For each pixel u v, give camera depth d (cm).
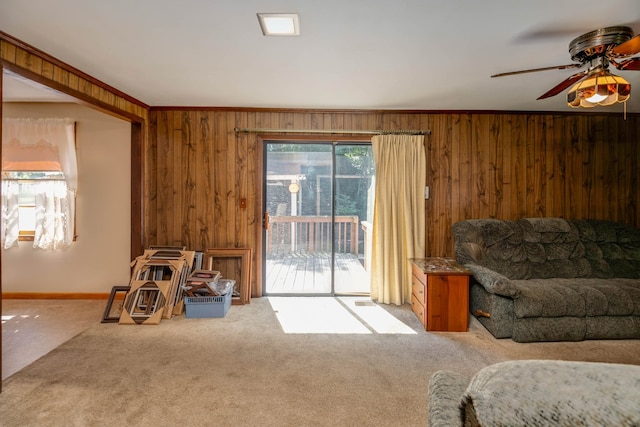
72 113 410
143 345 282
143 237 395
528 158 405
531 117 405
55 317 350
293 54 248
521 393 61
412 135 396
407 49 238
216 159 404
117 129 410
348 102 373
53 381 225
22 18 198
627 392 54
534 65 267
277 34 216
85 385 221
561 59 255
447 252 406
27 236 411
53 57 254
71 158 405
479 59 255
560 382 60
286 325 326
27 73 236
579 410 55
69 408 196
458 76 291
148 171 402
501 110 401
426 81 304
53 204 407
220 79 302
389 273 393
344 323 332
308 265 423
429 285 313
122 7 186
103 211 413
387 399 209
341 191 418
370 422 188
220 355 265
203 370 241
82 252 415
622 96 213
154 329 317
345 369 245
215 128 403
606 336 289
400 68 274
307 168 417
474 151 404
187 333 307
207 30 212
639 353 270
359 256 423
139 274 354
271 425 184
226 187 405
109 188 412
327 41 226
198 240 407
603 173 408
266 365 250
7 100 399
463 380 117
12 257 414
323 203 420
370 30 210
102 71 283
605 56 208
